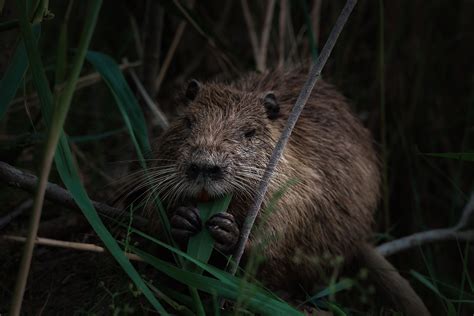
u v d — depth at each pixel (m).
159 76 5.57
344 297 4.69
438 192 6.23
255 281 3.17
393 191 6.20
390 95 6.38
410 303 4.45
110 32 6.65
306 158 4.24
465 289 5.24
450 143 6.39
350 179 4.56
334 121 4.67
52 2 6.57
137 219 4.00
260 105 4.07
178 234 3.46
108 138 5.96
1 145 4.17
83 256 4.23
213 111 3.98
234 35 6.86
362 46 6.61
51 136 2.50
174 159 3.98
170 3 4.32
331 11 6.50
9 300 3.85
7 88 3.23
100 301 3.48
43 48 6.26
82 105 6.18
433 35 6.73
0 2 3.42
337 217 4.43
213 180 3.52
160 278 3.97
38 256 4.25
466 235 4.94
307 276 4.32
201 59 6.74
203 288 3.03
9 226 4.46
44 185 2.53
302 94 3.26
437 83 6.64
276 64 6.21
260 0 6.46
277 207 3.83
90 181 5.28
